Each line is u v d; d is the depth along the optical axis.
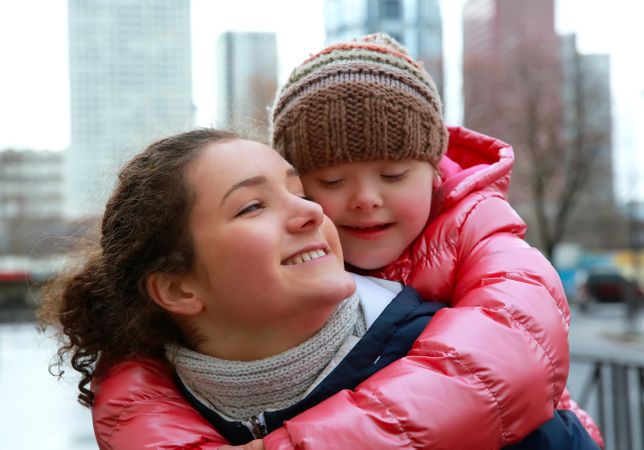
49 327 1.95
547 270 1.66
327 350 1.51
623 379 5.14
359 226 1.75
